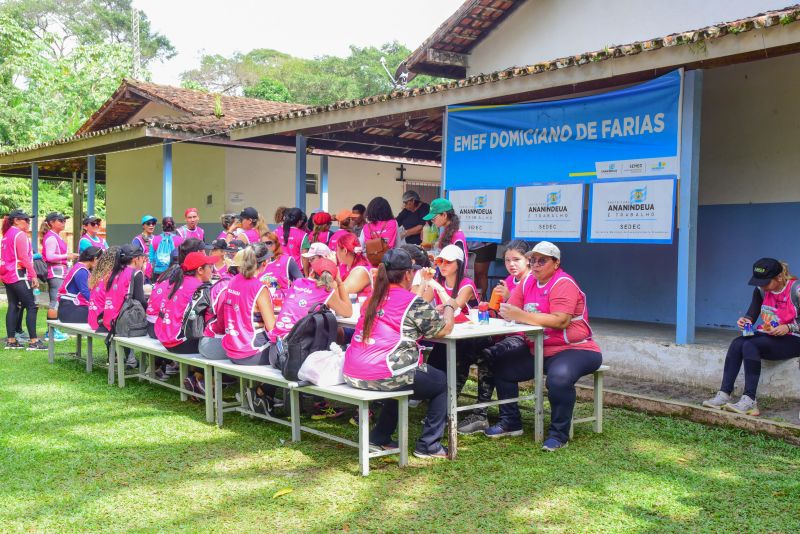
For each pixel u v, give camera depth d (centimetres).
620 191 718
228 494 426
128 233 1648
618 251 941
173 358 625
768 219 805
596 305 968
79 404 640
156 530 375
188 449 513
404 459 475
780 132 792
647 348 691
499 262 1065
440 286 523
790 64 780
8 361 839
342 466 477
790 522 383
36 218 1731
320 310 510
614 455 496
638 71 671
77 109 2786
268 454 502
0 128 2586
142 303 722
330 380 487
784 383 587
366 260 605
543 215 790
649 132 692
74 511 400
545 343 533
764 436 527
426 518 391
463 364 586
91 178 1491
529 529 376
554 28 1041
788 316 548
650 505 408
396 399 499
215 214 1392
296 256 838
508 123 817
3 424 572
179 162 1485
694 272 677
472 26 1112
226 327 576
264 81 4400
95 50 2988
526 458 492
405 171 1670
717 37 604
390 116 933
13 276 911
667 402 590
